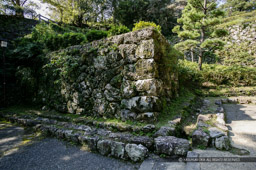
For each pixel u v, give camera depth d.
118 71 3.11
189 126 2.69
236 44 9.26
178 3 16.19
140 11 14.53
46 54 5.13
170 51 3.53
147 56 2.75
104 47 3.39
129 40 3.02
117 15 15.50
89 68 3.65
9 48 6.63
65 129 3.06
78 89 3.81
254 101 4.17
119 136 2.41
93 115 3.43
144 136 2.31
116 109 3.05
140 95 2.75
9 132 3.41
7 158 2.33
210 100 4.39
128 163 2.04
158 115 2.70
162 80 3.11
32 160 2.25
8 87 5.88
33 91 5.29
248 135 2.23
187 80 5.86
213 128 2.21
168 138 2.11
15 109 5.00
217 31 5.61
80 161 2.16
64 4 14.52
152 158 1.98
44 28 8.11
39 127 3.40
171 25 15.15
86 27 14.98
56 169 1.99
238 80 5.50
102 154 2.31
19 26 8.91
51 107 4.50
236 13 15.48
